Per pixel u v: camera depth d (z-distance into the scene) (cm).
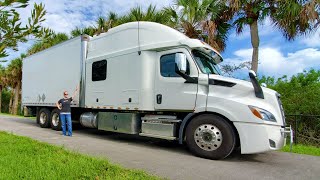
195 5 1452
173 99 691
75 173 405
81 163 458
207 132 618
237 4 1297
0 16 282
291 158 677
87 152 621
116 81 824
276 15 1292
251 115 576
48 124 1152
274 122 581
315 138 1086
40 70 1211
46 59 1168
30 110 1313
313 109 1123
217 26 1484
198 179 446
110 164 468
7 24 285
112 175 409
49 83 1138
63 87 1046
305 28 1261
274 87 1376
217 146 606
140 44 766
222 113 603
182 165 539
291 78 1386
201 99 642
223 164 568
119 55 823
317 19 1189
